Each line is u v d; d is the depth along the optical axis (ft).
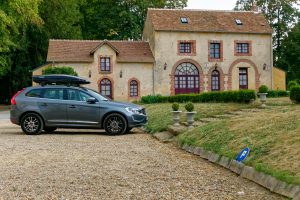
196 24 144.66
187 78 143.95
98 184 24.17
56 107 52.85
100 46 137.59
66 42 141.69
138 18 176.04
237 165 28.12
